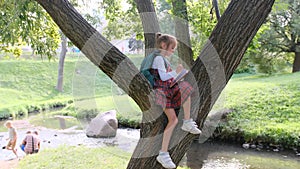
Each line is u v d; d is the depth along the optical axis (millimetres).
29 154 6074
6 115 11602
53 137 7914
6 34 3975
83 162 5117
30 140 6418
